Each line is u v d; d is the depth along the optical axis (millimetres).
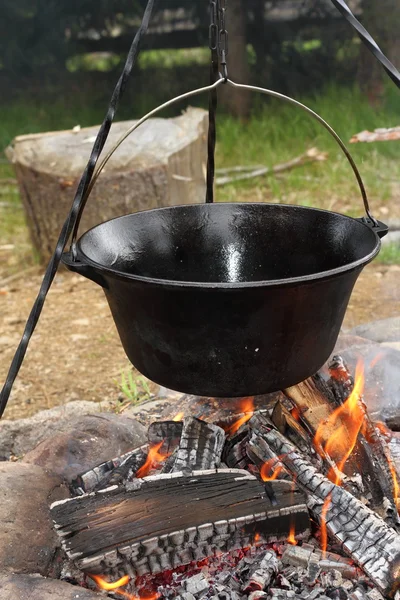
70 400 3023
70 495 1895
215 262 2018
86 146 4398
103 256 1754
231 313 1477
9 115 7980
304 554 1713
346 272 1479
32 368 3328
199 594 1629
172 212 1957
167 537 1622
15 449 2486
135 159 4238
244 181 5781
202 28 8461
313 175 5832
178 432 2039
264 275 2010
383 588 1584
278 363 1582
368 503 1817
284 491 1736
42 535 1688
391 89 6891
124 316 1650
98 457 2084
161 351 1603
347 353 2521
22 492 1765
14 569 1601
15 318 3863
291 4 8172
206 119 4793
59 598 1490
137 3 8234
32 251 4750
